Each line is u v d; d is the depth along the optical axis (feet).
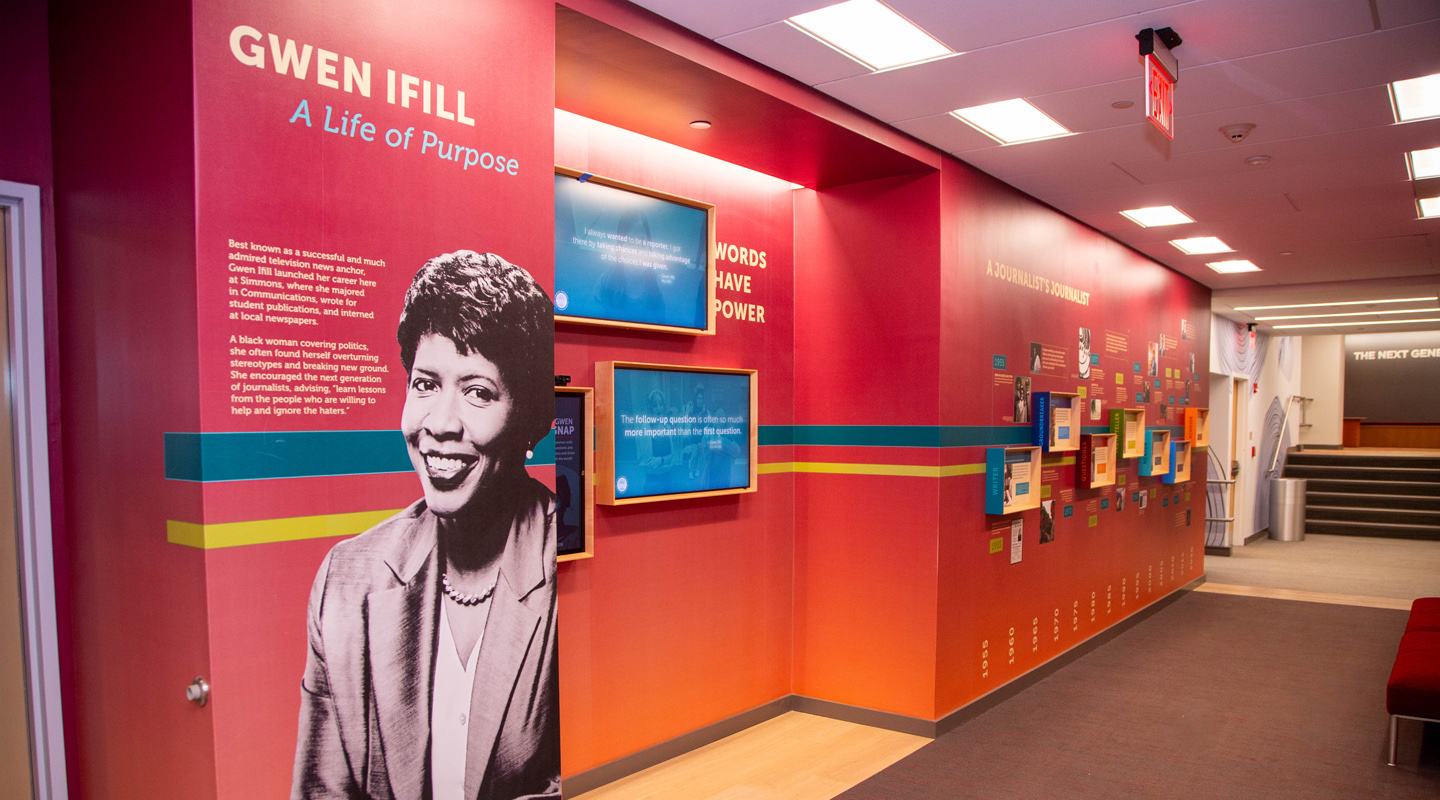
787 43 10.87
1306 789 12.91
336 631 7.42
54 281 8.62
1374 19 10.11
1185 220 20.21
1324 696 17.38
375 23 7.72
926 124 13.82
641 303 13.28
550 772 9.12
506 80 8.77
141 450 7.41
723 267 14.94
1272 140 14.51
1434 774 13.46
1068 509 19.74
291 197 7.14
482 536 8.54
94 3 7.93
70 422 8.48
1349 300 32.27
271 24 7.04
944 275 15.05
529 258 8.98
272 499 7.05
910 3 9.73
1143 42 10.37
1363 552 38.09
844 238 16.01
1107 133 14.23
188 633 6.97
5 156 8.41
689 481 14.10
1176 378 26.89
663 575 13.83
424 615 8.04
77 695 8.63
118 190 7.58
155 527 7.29
